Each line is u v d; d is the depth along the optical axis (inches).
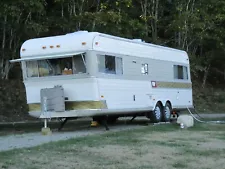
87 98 516.7
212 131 508.1
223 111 1000.9
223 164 300.4
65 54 518.3
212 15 1038.4
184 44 1101.1
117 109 551.2
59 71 530.9
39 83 541.0
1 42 887.1
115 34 856.3
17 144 410.9
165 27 1085.8
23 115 788.6
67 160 313.0
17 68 923.4
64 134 503.8
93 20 831.7
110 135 464.4
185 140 422.6
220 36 1089.4
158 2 1064.2
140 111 608.7
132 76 587.5
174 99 700.7
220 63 1269.7
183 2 1048.8
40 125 668.1
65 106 527.8
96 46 518.6
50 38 543.2
